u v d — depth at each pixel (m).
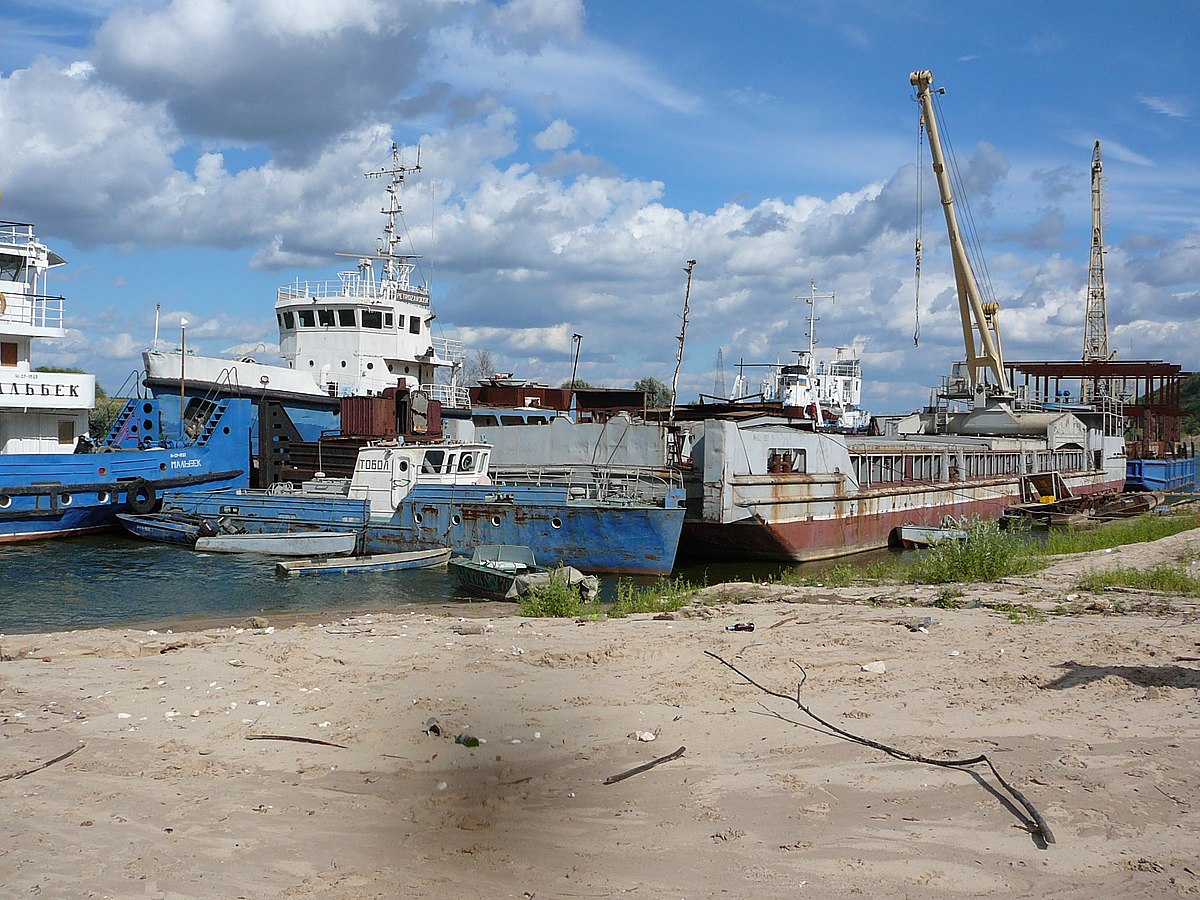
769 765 8.23
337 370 45.72
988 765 7.94
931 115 52.88
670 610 18.81
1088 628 13.88
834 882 6.07
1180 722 8.89
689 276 34.09
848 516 35.06
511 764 8.50
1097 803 7.08
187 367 40.44
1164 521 36.84
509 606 23.11
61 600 24.47
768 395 71.06
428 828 7.14
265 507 34.16
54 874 6.43
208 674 12.14
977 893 5.88
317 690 11.18
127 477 36.53
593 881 6.19
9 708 10.57
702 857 6.49
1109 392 84.19
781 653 12.69
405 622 17.77
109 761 8.73
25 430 36.97
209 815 7.44
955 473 45.38
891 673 11.36
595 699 10.56
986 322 57.41
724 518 29.33
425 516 31.06
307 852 6.73
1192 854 6.25
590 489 30.78
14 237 36.06
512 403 51.28
